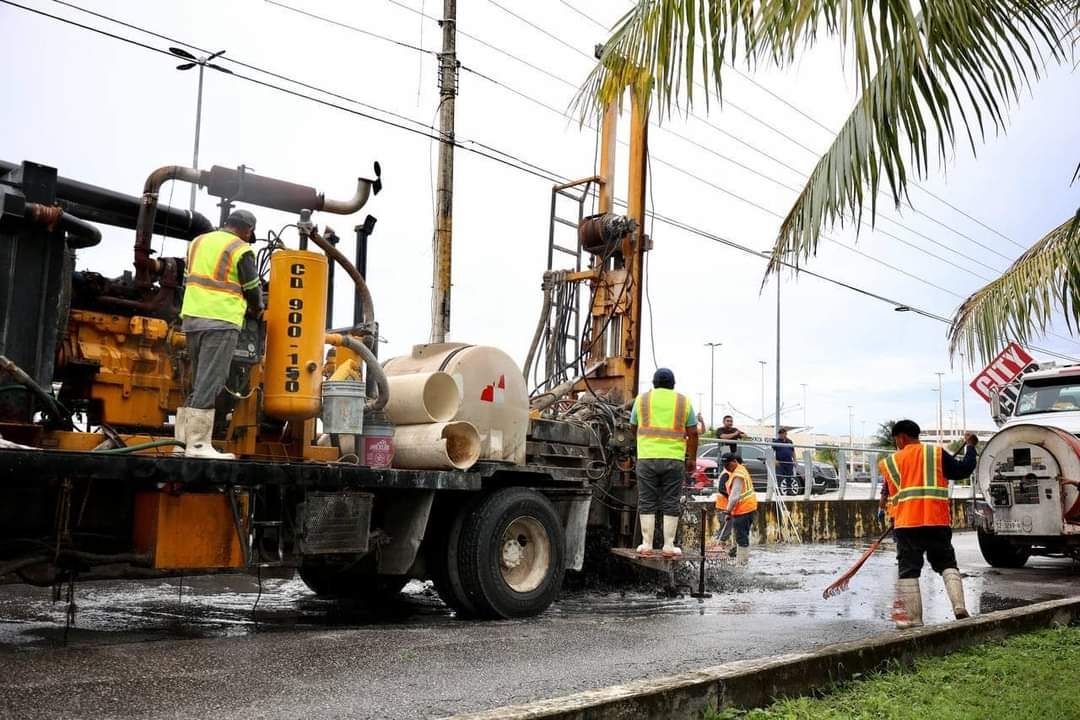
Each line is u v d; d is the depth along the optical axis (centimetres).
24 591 884
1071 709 491
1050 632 719
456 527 810
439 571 814
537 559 841
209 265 654
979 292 952
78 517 622
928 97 522
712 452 2184
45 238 613
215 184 732
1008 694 518
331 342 735
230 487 661
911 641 602
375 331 820
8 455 542
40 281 609
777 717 457
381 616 821
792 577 1207
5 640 612
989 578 1259
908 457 816
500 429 869
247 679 495
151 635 658
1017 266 895
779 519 1780
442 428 784
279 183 769
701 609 907
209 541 653
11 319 595
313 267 711
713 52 511
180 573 645
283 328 703
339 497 714
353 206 818
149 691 461
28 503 598
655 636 692
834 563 1406
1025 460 1280
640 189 1180
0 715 409
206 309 647
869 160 530
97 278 671
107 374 654
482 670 545
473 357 855
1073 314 853
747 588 1095
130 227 755
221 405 697
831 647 555
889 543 1825
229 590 959
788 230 620
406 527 784
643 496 989
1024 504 1277
